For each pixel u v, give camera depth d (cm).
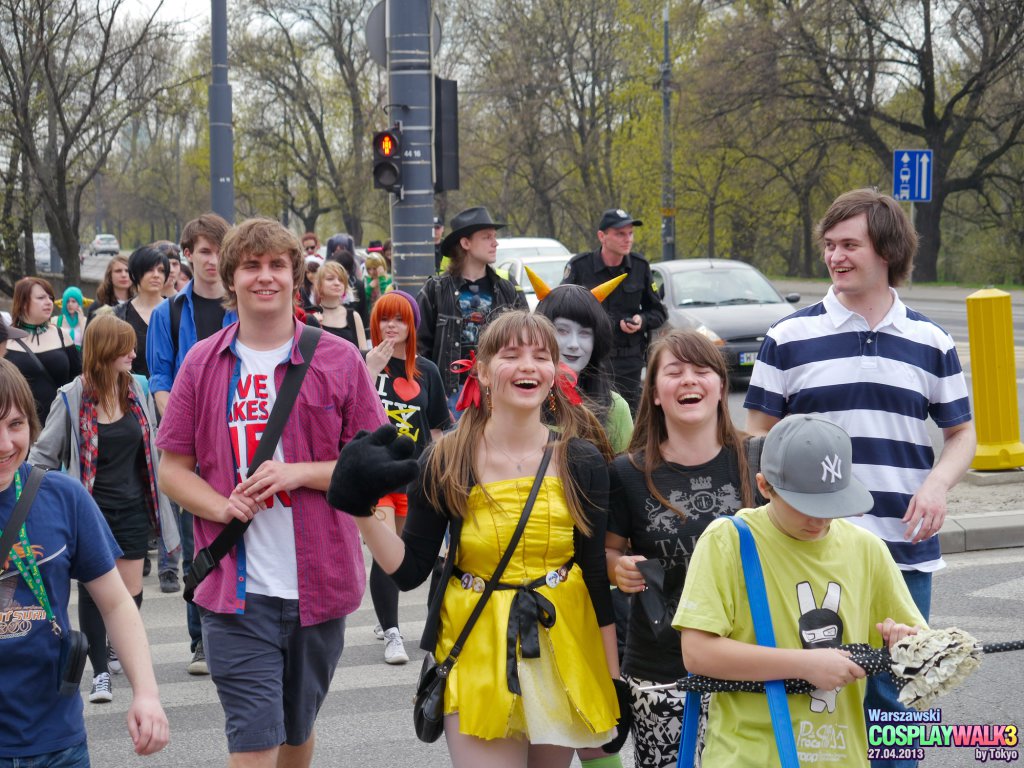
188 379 381
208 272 591
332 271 973
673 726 341
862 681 289
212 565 367
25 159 3084
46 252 5538
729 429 353
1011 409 931
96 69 2933
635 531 351
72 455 597
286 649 373
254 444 374
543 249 2166
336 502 304
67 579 303
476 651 320
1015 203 4138
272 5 5006
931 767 458
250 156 5253
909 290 3703
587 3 4516
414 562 334
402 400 618
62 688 297
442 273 768
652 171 4441
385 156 1125
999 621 630
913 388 386
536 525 323
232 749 360
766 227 5034
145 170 6769
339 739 508
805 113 4078
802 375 393
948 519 798
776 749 278
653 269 1777
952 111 4078
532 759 343
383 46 1154
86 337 600
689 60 4297
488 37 4684
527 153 4747
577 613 328
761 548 284
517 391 327
